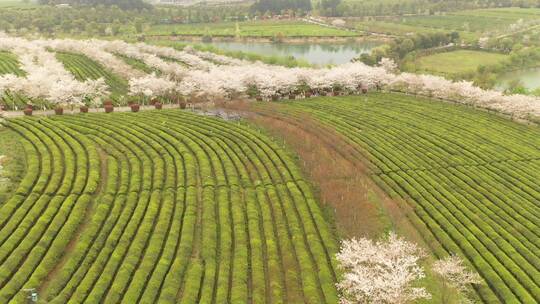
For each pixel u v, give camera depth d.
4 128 104.25
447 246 72.38
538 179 96.06
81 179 81.25
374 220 78.19
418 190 89.56
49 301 54.84
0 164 84.38
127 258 62.59
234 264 63.62
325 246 69.56
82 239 65.69
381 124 126.12
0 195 75.00
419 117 135.12
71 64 178.50
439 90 158.62
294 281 60.97
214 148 100.81
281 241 69.38
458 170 99.06
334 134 117.44
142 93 144.38
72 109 126.75
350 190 87.81
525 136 123.19
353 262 57.44
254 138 108.44
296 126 122.44
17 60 171.38
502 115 145.00
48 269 60.09
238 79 150.25
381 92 170.62
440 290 61.19
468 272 64.75
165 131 108.81
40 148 92.31
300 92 162.00
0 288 56.50
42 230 67.06
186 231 69.31
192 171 88.44
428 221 78.81
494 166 101.88
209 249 66.12
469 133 121.75
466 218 79.38
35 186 78.25
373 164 100.81
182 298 56.62
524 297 61.59
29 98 129.25
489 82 187.38
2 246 62.59
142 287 58.19
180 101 140.50
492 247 72.00
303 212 77.50
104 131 104.81
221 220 73.12
